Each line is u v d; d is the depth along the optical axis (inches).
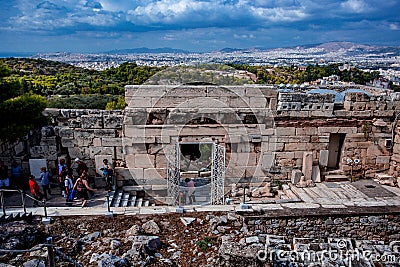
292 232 478.6
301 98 627.8
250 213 478.0
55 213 464.1
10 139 563.2
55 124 622.2
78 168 573.6
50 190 570.9
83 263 350.9
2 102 581.0
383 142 673.0
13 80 636.1
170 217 468.8
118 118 597.6
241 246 357.4
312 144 652.1
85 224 438.6
